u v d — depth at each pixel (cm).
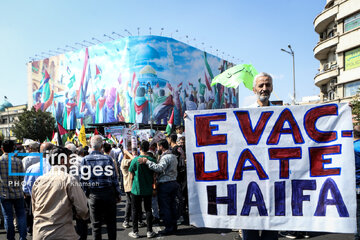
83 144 966
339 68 2334
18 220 510
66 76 5388
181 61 5097
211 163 312
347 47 2227
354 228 277
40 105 5719
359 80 2169
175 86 4912
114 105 4750
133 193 567
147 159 566
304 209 289
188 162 315
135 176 567
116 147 1257
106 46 4906
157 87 4641
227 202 304
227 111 313
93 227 459
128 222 655
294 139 298
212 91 5959
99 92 4931
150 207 573
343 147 288
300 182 293
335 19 2375
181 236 569
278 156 300
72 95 5281
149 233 567
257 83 312
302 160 295
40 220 311
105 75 4891
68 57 5378
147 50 4647
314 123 296
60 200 314
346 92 2292
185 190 704
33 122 4347
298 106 300
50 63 5641
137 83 4591
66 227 314
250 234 302
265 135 304
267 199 297
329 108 295
